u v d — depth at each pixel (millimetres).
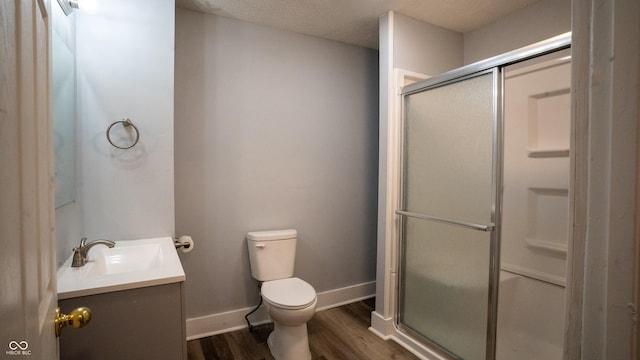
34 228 586
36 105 622
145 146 1839
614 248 378
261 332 2393
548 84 1748
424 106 2131
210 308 2373
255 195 2500
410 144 2244
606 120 384
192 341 2266
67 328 1109
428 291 2127
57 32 1356
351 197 2930
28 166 552
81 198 1697
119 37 1769
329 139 2797
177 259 1448
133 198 1820
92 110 1715
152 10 1844
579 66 417
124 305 1172
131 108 1804
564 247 1700
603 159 388
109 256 1605
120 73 1773
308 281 2760
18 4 500
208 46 2293
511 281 1938
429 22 2432
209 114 2314
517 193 1905
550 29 2090
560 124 1711
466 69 1826
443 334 2025
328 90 2771
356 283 2994
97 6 1716
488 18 2377
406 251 2291
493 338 1751
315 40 2693
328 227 2830
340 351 2152
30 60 575
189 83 2242
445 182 1998
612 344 383
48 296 698
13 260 460
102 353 1149
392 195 2312
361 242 3004
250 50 2438
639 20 351
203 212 2322
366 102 2967
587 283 409
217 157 2354
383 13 2297
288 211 2639
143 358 1203
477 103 1799
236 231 2439
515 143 1901
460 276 1919
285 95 2582
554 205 1743
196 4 2164
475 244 1833
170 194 1903
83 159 1698
